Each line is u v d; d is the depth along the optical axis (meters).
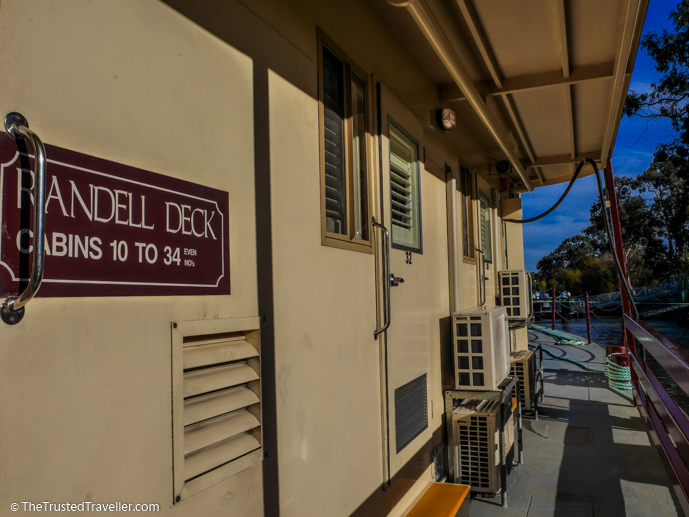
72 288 1.17
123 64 1.34
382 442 2.95
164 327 1.42
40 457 1.08
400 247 3.42
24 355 1.06
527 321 6.83
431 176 4.28
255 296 1.84
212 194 1.65
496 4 3.10
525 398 6.10
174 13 1.53
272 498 1.89
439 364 4.15
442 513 3.14
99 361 1.22
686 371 2.41
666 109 26.28
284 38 2.15
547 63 4.02
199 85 1.62
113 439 1.25
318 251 2.34
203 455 1.56
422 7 2.51
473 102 3.82
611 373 7.48
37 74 1.12
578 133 5.93
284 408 2.01
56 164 1.15
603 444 5.17
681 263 35.16
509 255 8.28
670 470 3.75
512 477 4.39
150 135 1.41
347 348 2.58
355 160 2.95
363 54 3.03
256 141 1.91
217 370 1.66
